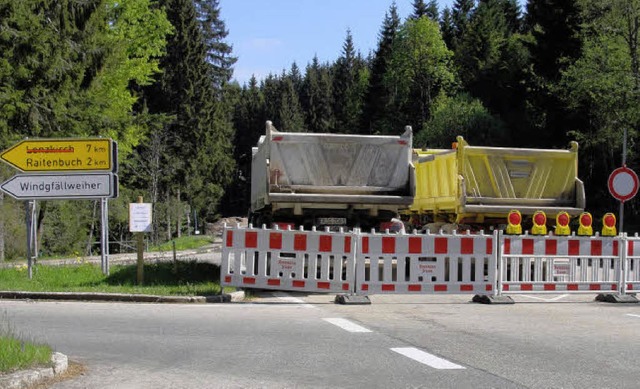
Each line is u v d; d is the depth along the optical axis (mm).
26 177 15367
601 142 41812
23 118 25562
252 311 11445
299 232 13125
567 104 44500
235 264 13383
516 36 64750
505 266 13352
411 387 6410
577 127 44875
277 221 15742
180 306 12031
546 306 12695
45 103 26000
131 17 34875
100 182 15406
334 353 7926
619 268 13703
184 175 56062
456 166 17531
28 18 25047
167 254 29547
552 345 8562
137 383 6465
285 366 7242
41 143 15367
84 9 27766
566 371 7129
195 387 6344
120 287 13914
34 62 25328
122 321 10094
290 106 117438
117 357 7609
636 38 39719
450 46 91375
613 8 39344
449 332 9461
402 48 78188
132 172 45250
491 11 78375
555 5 46500
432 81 77750
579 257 13562
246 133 115938
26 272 15992
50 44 25781
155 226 42469
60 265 17922
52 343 8320
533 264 13719
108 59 28438
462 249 13062
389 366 7273
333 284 12906
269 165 15336
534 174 17516
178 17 57344
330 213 15719
